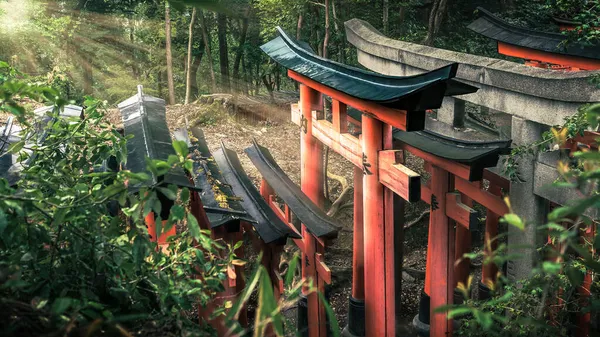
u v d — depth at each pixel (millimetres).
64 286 2268
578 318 7203
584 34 8320
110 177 2600
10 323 1675
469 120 11250
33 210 2400
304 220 9383
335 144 9789
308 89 10992
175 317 2260
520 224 1317
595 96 7094
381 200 8312
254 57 26047
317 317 10227
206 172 8539
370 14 21188
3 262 2236
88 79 25781
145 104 7656
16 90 2484
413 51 11016
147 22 25938
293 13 19266
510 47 13258
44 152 3547
